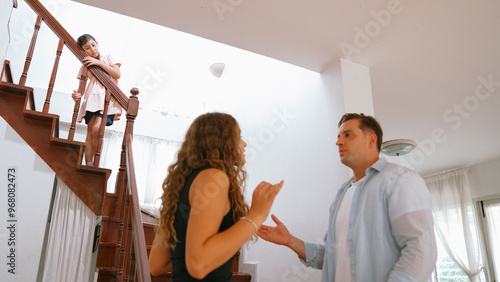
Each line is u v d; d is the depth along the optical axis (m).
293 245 1.56
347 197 1.54
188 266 0.72
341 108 2.47
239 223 0.80
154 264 0.96
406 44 2.51
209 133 0.92
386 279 1.25
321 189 2.48
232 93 4.27
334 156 2.42
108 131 4.72
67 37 2.62
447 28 2.36
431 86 3.29
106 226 2.30
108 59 2.98
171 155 4.96
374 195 1.36
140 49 5.12
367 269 1.30
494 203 5.38
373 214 1.34
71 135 2.47
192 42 5.46
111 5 2.17
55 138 2.35
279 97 3.21
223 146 0.91
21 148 2.95
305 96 2.86
